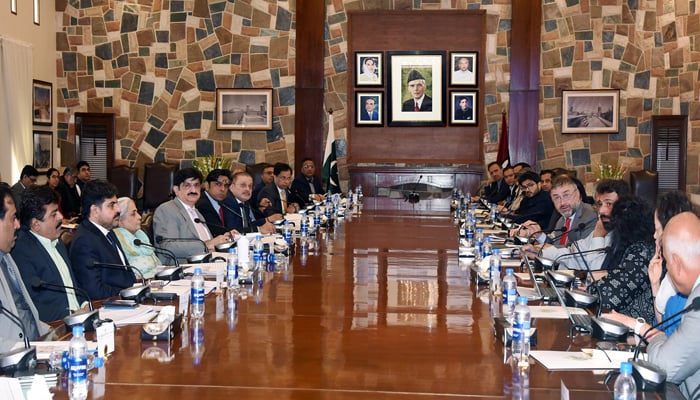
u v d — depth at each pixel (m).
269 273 4.00
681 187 10.30
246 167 10.26
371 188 10.98
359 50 11.03
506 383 2.06
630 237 3.37
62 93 11.22
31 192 3.35
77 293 3.46
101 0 11.11
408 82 10.99
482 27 10.79
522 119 10.66
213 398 1.92
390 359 2.31
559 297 3.04
